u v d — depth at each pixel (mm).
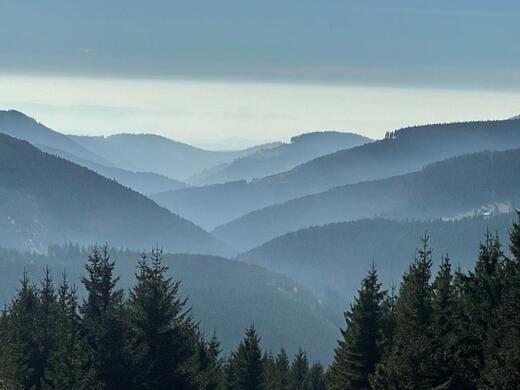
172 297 105625
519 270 107250
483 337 101562
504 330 94875
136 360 100250
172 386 102750
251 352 175750
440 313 99750
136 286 106625
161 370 102438
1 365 110875
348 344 111938
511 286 102062
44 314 133500
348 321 114188
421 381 90000
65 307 135000
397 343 94688
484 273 110188
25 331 131000
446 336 96250
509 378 82688
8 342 123062
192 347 114875
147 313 103375
